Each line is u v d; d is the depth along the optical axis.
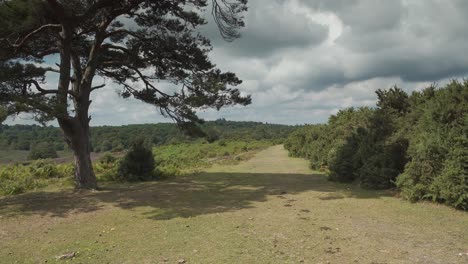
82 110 13.40
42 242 7.10
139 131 82.19
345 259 5.36
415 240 6.16
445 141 8.62
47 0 11.51
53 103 10.79
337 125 19.62
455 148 8.34
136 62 15.12
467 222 7.12
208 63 15.26
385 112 13.16
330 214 8.24
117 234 7.36
